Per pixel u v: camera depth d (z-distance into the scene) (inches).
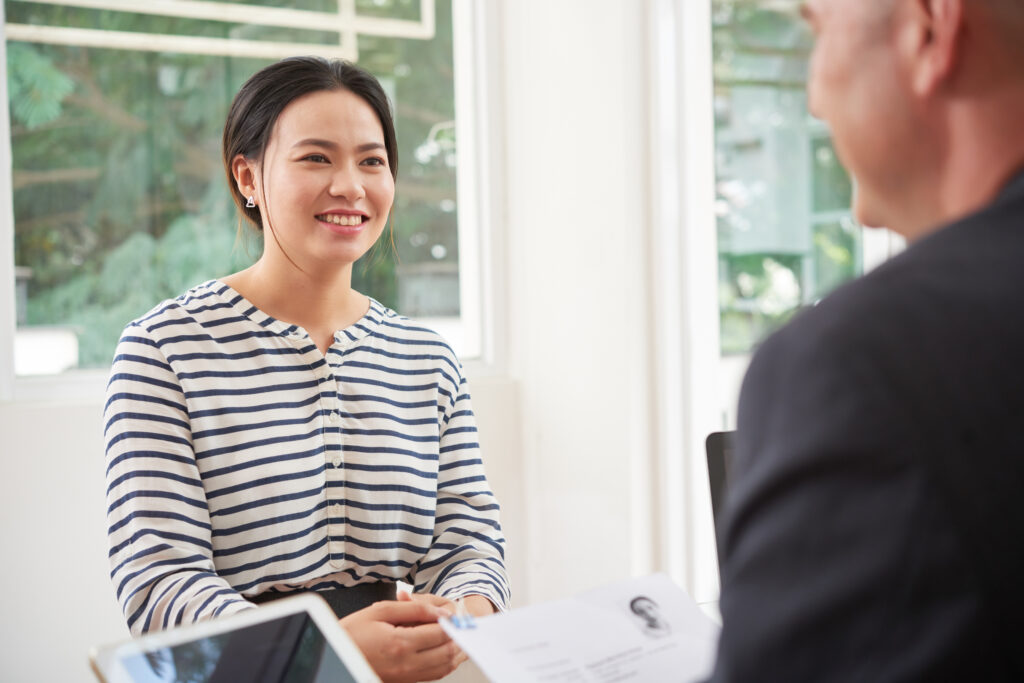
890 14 20.7
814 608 16.8
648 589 39.1
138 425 51.2
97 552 85.3
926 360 17.4
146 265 93.0
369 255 102.8
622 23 94.6
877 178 21.9
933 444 16.6
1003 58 19.3
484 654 33.3
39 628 83.3
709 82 97.3
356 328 59.3
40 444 83.0
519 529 110.4
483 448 107.7
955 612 16.1
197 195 95.1
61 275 89.2
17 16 86.4
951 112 20.1
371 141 56.9
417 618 45.7
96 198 90.5
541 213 105.6
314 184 55.2
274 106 56.3
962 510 16.2
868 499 16.8
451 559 57.8
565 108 101.7
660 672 34.1
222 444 53.0
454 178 108.7
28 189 87.4
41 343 88.3
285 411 55.0
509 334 110.6
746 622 17.6
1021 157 19.6
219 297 56.5
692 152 96.7
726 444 51.0
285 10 98.1
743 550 18.2
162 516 49.7
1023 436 16.6
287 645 33.1
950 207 20.9
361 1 102.0
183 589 47.1
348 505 56.2
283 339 56.2
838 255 104.1
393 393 59.4
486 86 108.2
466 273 109.8
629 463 97.3
